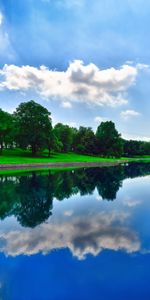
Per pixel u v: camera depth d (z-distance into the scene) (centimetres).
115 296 780
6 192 2545
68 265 958
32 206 1953
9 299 765
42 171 4947
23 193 2503
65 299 769
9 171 4809
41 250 1098
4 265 961
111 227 1419
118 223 1498
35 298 775
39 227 1418
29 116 8688
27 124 8688
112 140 12762
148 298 773
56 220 1559
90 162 8388
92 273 906
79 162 7919
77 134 14075
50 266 953
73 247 1125
